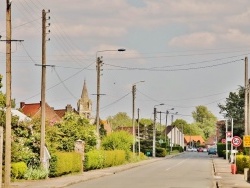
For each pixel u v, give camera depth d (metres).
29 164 48.66
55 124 65.94
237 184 43.72
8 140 37.19
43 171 47.88
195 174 59.62
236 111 131.25
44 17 47.91
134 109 101.25
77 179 48.09
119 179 50.88
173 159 117.69
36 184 41.97
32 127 53.62
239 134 123.75
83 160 61.19
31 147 50.19
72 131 65.12
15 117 50.00
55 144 57.34
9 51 36.97
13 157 46.25
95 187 40.88
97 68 71.12
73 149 63.88
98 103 71.19
